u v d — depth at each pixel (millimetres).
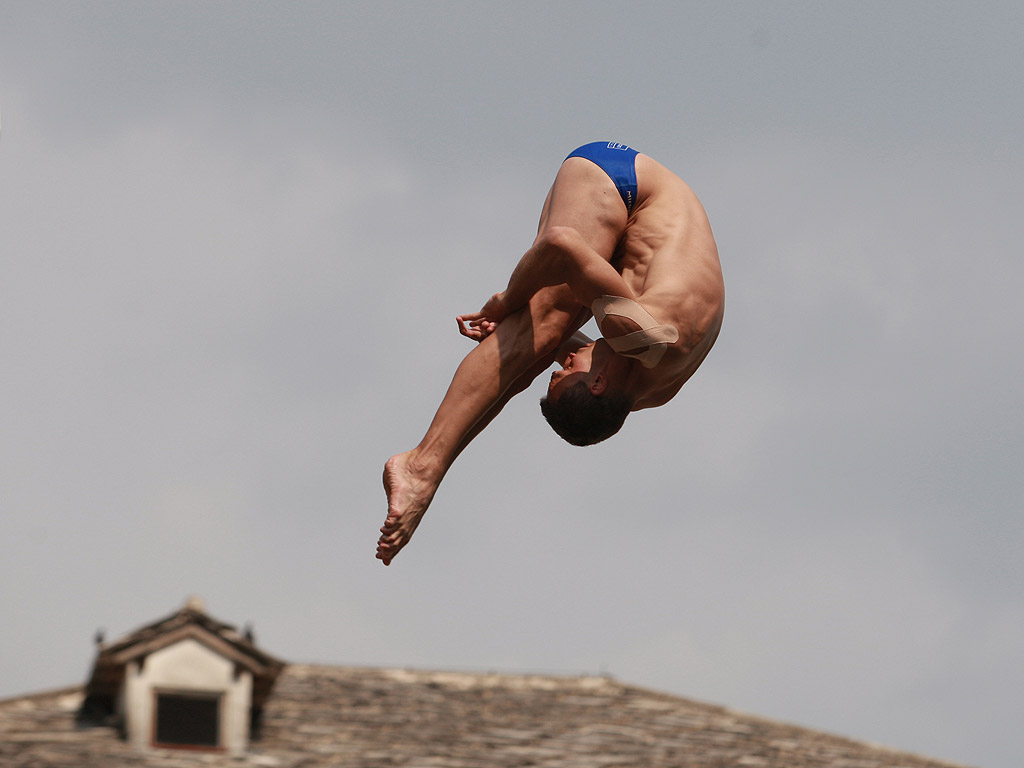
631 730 46188
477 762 41688
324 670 49344
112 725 41281
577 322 21766
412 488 20781
